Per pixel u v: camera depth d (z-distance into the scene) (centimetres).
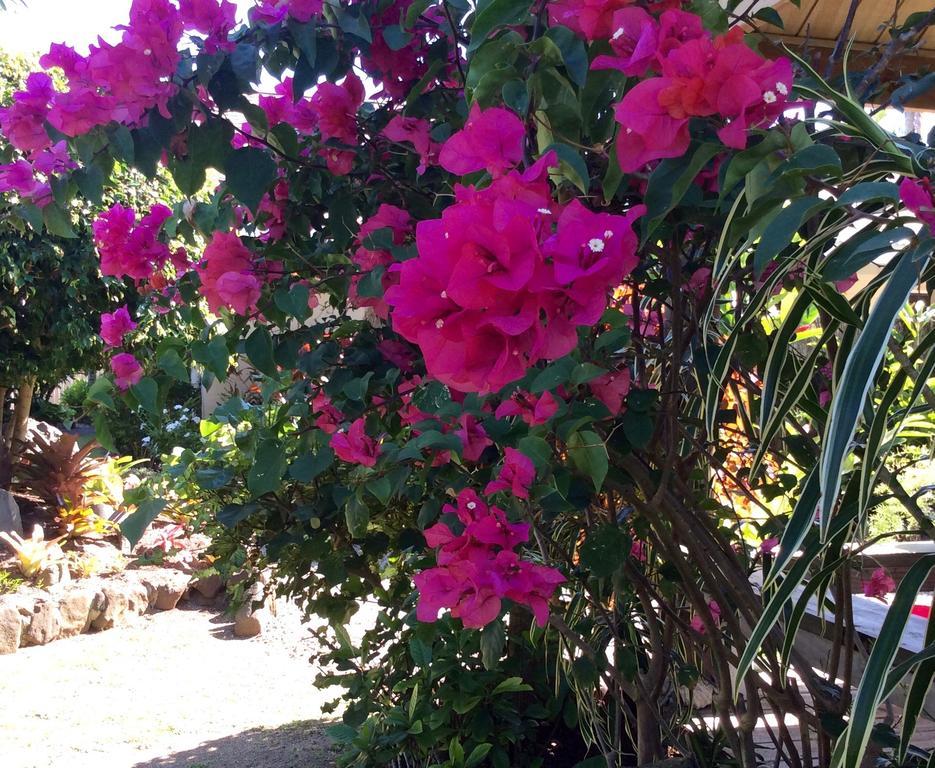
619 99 91
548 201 76
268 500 191
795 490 152
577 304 62
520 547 122
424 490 154
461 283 58
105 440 144
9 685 336
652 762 140
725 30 85
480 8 99
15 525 468
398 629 201
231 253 147
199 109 126
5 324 473
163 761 264
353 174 156
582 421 94
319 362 153
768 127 76
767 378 99
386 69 145
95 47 121
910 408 86
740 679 91
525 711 190
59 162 145
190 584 441
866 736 80
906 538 229
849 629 124
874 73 127
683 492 129
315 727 286
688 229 119
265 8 135
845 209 91
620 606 154
